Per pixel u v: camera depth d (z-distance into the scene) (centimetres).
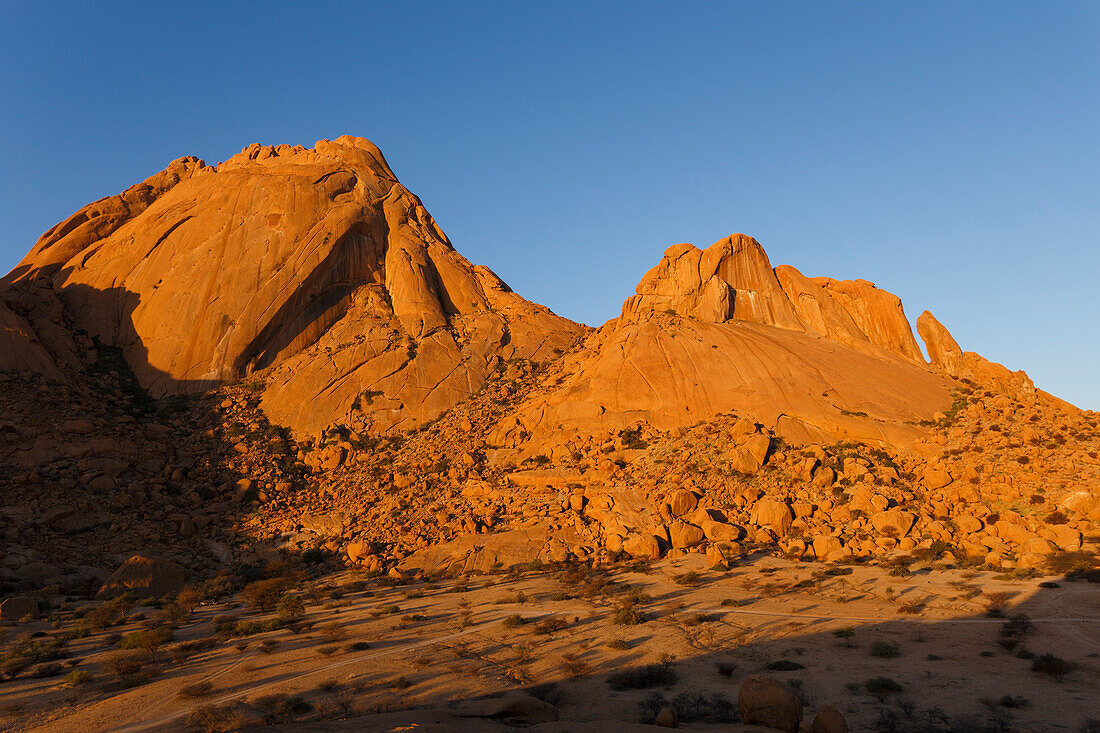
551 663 2619
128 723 2009
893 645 2672
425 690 2291
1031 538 4069
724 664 2533
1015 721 1905
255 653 2777
